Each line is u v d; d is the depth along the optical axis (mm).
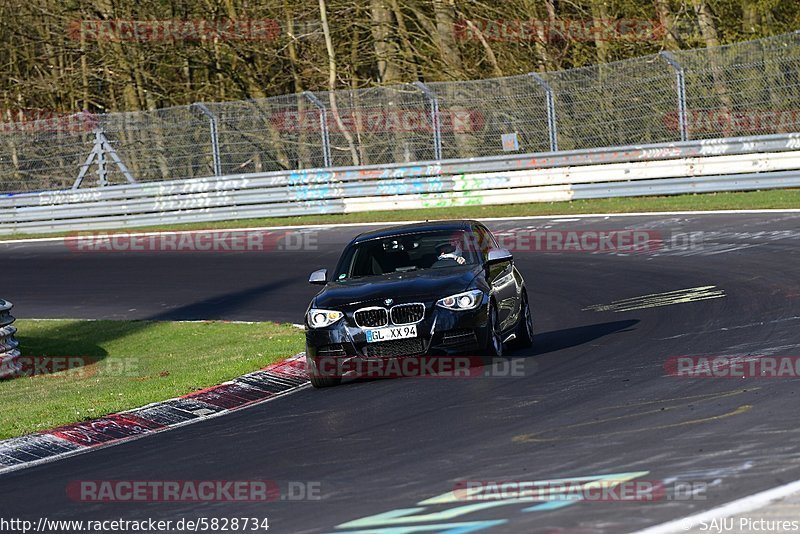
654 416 25625
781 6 112688
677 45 110062
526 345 40562
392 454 24734
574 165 89250
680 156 85250
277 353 43406
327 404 32750
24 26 136625
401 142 96188
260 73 128750
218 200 99188
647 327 41594
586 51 116562
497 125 93312
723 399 26719
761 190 81625
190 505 22078
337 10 124875
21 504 23953
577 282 56688
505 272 39875
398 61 118625
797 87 81500
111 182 104562
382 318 34844
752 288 47406
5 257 89250
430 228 40281
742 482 19438
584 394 29422
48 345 53719
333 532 18906
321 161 99188
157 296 66750
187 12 132125
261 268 73062
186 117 102375
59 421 33625
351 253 39875
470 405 29656
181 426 32750
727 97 84500
